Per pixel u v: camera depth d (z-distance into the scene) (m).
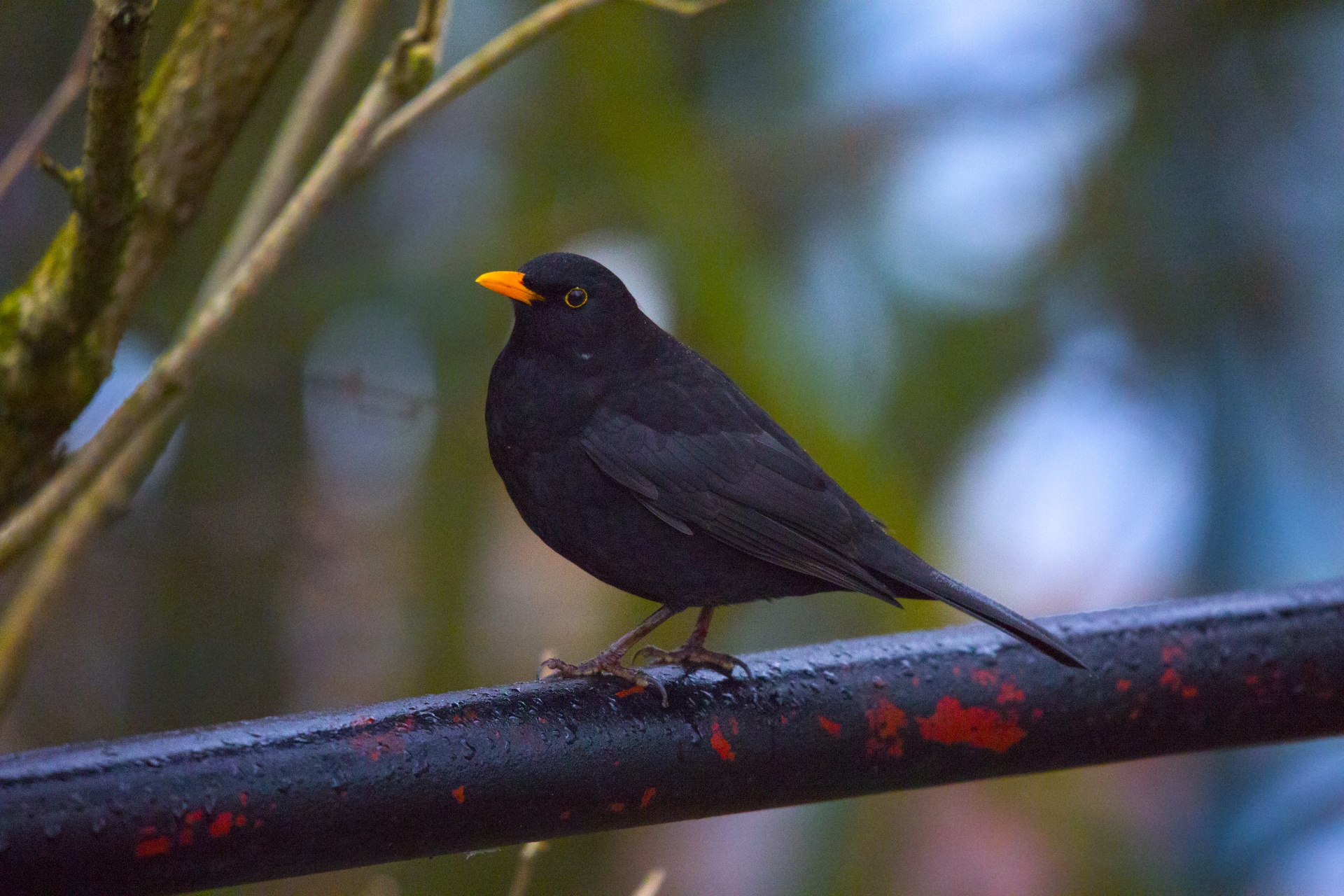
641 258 10.27
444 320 10.62
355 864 4.50
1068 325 11.17
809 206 10.72
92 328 6.19
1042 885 11.07
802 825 9.85
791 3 11.30
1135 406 11.65
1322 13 11.12
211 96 6.44
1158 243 11.16
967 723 5.32
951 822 11.28
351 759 4.36
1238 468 10.98
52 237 11.26
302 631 12.17
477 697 4.75
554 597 13.09
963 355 10.53
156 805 4.05
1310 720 5.75
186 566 11.34
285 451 11.61
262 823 4.21
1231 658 5.57
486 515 10.67
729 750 5.02
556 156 10.70
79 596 11.56
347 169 6.20
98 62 5.20
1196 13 11.23
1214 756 11.20
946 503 10.16
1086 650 5.43
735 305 9.32
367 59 10.84
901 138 10.96
